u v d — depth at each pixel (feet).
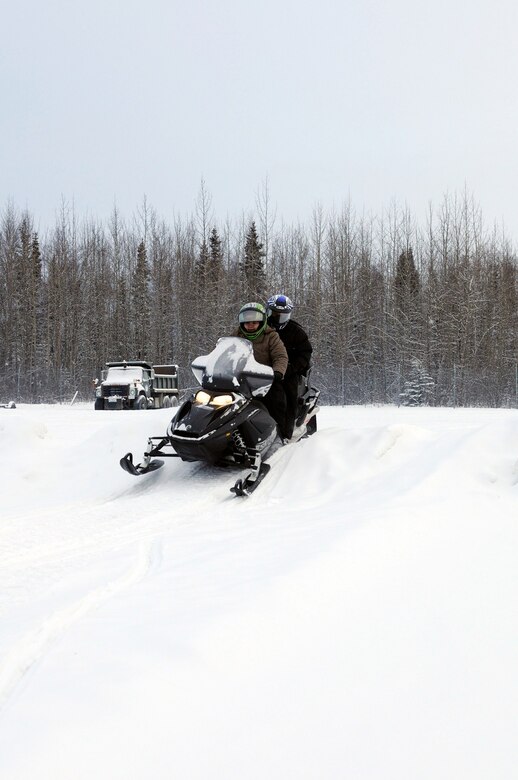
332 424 35.37
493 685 6.25
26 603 9.39
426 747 5.14
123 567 11.01
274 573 9.12
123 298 137.08
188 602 8.23
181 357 124.88
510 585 9.22
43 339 132.77
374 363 103.14
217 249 145.79
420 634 7.41
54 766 4.59
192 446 18.58
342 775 4.72
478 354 102.42
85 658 6.51
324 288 119.44
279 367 20.47
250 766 4.75
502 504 14.40
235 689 5.85
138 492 18.78
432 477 16.15
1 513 16.66
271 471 19.69
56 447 23.47
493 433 18.33
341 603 8.16
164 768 4.65
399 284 121.90
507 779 4.77
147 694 5.61
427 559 10.27
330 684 6.09
